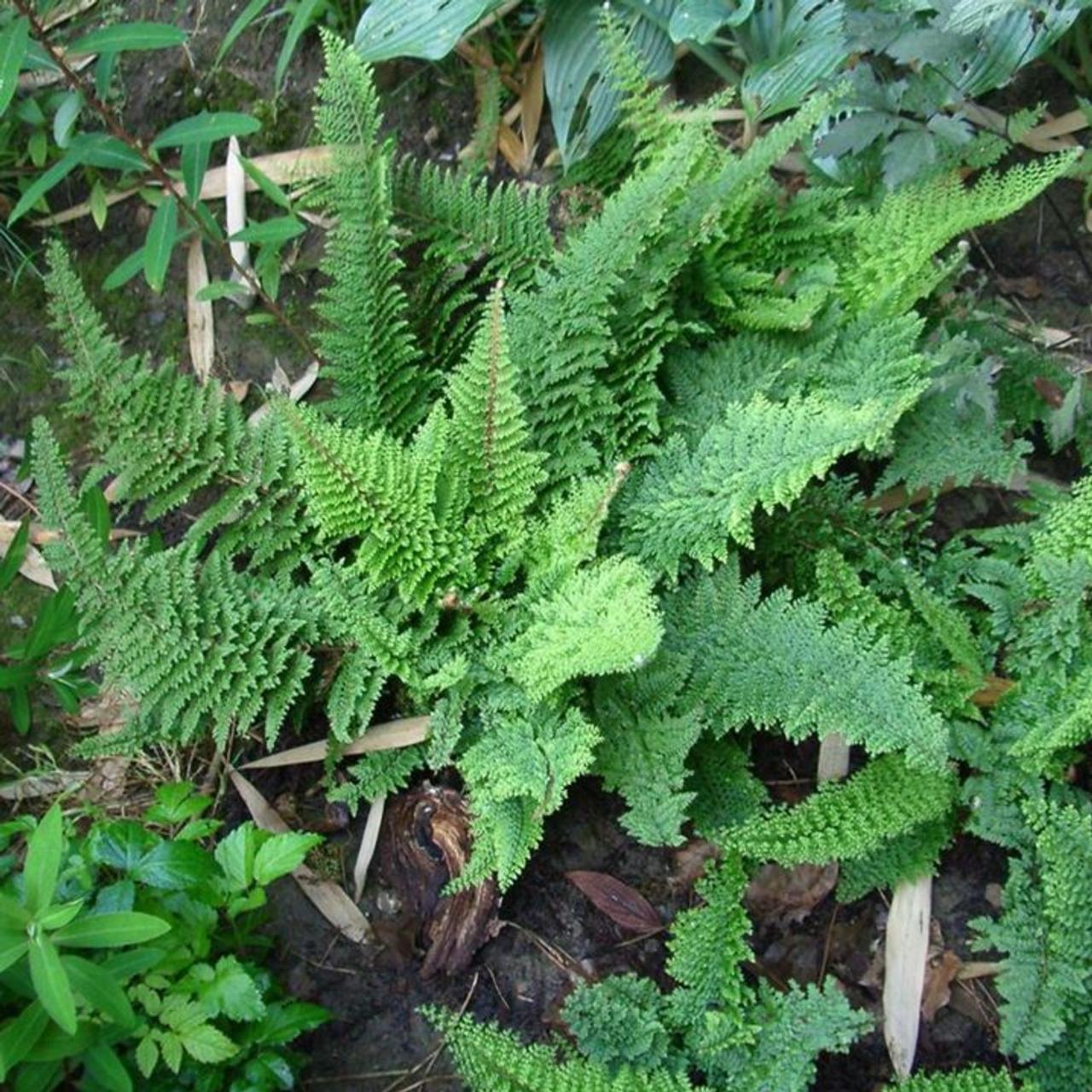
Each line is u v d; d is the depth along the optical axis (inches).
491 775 44.1
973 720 47.9
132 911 38.8
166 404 48.3
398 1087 45.4
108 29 47.9
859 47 51.1
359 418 49.6
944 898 48.1
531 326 48.5
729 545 50.1
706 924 44.4
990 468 48.6
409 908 47.6
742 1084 42.8
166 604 45.8
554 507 48.1
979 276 57.4
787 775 50.2
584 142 55.2
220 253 55.9
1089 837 44.3
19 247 55.9
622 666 40.5
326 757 47.6
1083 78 58.6
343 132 47.9
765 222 51.7
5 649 50.9
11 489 53.2
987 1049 46.2
